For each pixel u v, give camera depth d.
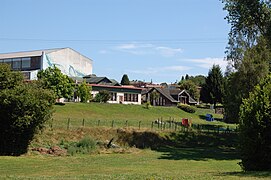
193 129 57.91
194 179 16.62
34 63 101.44
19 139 35.78
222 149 48.38
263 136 21.56
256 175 18.47
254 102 22.03
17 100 34.50
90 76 106.75
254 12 41.03
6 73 35.91
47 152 37.03
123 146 44.62
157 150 45.12
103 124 50.41
